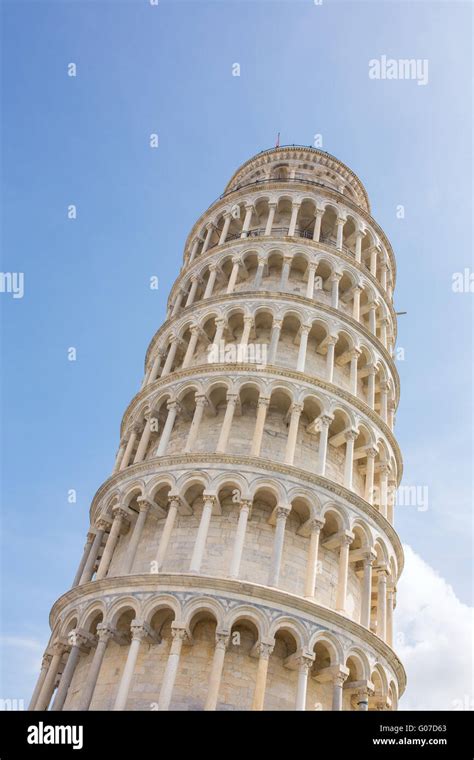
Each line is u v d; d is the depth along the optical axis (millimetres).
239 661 28453
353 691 29641
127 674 26891
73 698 30312
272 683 28453
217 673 26312
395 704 31922
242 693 27625
